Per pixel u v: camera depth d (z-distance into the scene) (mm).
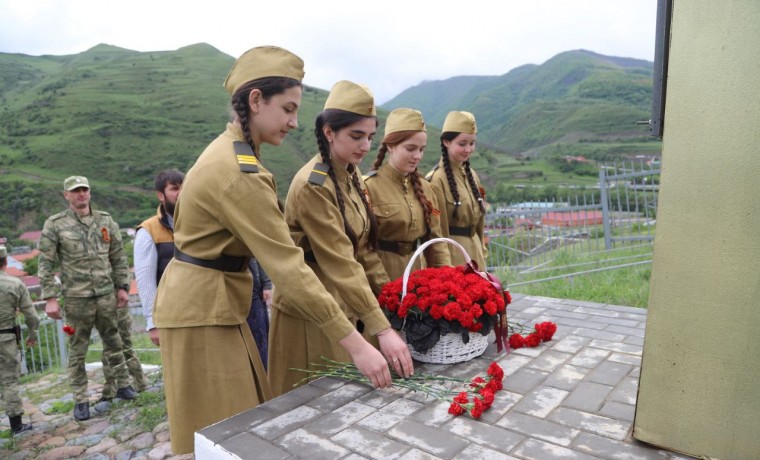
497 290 2252
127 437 3766
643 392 1480
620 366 2070
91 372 5699
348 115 2279
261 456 1484
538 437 1546
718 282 1349
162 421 3975
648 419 1476
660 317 1438
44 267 4125
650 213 7566
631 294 5477
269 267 1780
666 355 1436
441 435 1575
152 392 4609
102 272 4285
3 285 4105
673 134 1376
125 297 4496
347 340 1828
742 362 1335
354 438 1571
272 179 1881
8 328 4090
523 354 2250
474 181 3613
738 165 1296
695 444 1413
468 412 1705
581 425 1609
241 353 1979
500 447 1495
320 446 1530
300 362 2473
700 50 1315
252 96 1847
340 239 2209
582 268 7164
